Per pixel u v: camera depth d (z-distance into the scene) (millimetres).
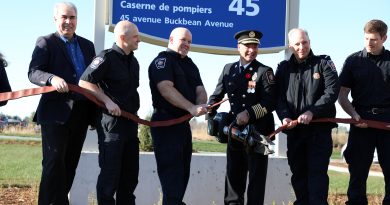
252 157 5121
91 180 6078
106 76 4543
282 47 6871
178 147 4762
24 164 11359
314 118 4977
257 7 6840
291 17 6926
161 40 6574
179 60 4887
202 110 4605
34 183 7746
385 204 5250
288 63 5176
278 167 6547
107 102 4438
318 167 4984
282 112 5070
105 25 6465
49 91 4520
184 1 6652
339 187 9125
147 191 6266
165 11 6609
